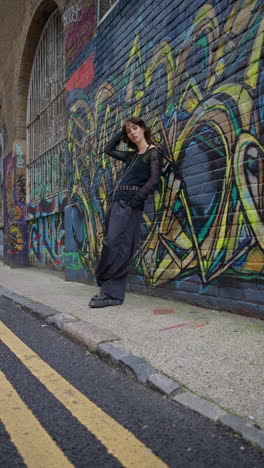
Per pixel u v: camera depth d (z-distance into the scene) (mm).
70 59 6875
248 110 3211
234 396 1959
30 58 9656
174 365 2363
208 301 3691
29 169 10125
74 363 2660
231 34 3406
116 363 2523
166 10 4277
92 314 3695
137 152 4070
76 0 6602
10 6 10469
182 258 4031
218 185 3545
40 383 2330
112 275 3977
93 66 5949
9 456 1597
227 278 3463
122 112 5117
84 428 1810
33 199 9773
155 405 2014
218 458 1561
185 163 3963
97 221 5691
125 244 3898
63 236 7965
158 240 4418
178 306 3896
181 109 4027
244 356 2439
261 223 3092
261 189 3084
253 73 3168
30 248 10148
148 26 4594
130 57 4953
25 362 2691
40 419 1899
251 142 3182
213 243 3613
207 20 3682
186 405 1948
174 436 1723
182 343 2734
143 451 1622
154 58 4477
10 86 10719
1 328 3590
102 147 5586
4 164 11641
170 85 4199
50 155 8641
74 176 6551
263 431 1665
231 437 1696
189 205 3914
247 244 3240
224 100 3467
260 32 3105
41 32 9055
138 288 4797
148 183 3805
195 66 3836
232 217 3391
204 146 3705
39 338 3256
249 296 3240
